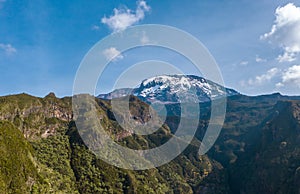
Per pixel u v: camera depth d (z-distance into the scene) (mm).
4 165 127750
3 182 121188
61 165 180750
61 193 153000
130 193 183125
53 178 162500
